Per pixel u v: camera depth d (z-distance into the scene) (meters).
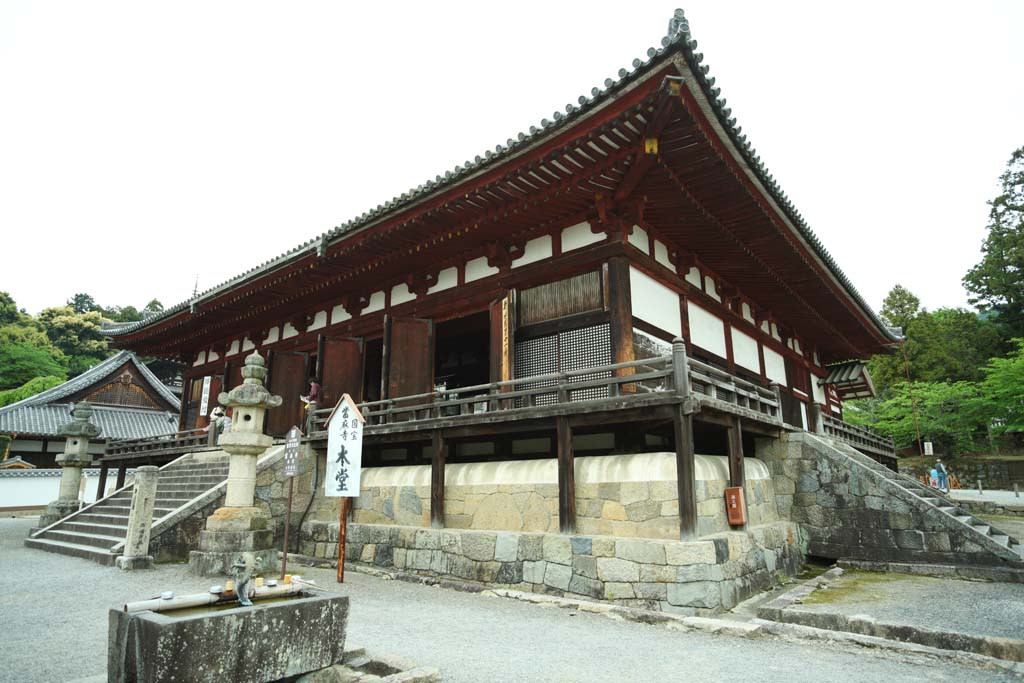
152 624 3.58
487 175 9.85
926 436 34.84
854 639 6.14
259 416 10.53
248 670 3.91
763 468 11.68
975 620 6.95
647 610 7.26
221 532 9.78
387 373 12.55
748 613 7.53
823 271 14.38
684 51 7.19
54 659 5.34
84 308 72.25
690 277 12.92
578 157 9.09
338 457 9.52
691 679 5.04
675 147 8.82
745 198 10.36
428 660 5.47
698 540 7.69
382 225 11.87
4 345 47.06
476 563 9.46
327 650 4.43
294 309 16.97
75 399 33.00
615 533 8.44
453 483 10.59
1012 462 31.70
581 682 4.94
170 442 17.22
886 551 10.66
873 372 42.50
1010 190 39.69
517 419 9.33
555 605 7.93
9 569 10.29
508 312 11.20
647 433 9.82
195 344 21.33
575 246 10.96
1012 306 39.06
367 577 10.16
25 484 26.53
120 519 13.27
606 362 10.12
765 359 16.19
